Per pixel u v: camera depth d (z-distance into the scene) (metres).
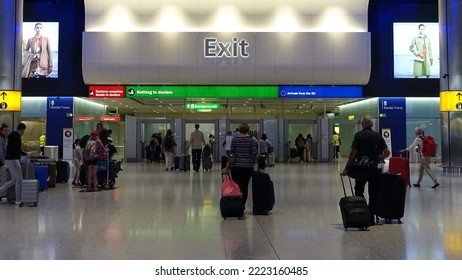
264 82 24.69
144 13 24.12
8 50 14.45
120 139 32.62
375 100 25.94
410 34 25.47
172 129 28.78
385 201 7.54
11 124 14.48
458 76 18.20
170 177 17.16
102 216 8.31
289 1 24.22
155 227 7.27
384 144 7.67
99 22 24.16
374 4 25.47
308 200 10.55
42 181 12.53
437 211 8.81
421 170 13.32
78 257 5.39
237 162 8.65
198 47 24.03
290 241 6.27
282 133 28.86
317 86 25.16
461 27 18.05
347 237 6.54
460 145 18.33
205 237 6.52
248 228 7.20
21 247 5.90
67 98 25.22
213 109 29.95
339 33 24.17
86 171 13.19
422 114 25.84
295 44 24.06
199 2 24.16
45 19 25.03
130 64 24.02
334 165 25.27
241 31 24.16
